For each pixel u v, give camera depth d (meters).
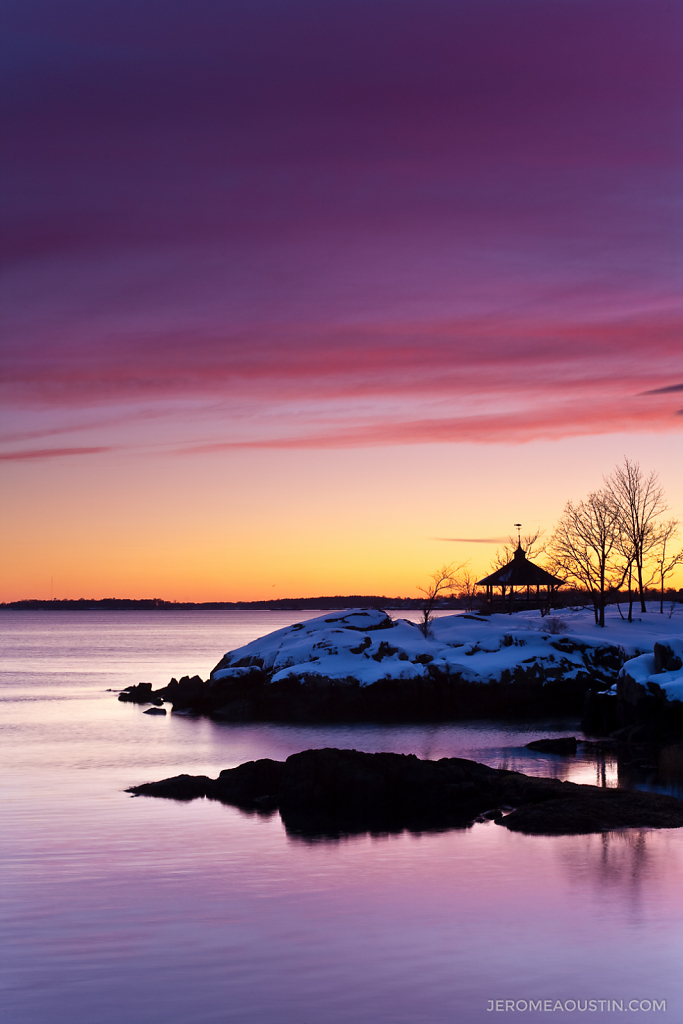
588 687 73.56
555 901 21.77
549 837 28.86
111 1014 15.39
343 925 20.09
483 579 107.25
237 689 77.38
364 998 15.96
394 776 34.91
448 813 33.09
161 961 17.89
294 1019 15.12
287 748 54.25
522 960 17.78
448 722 68.25
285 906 21.58
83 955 18.28
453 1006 15.62
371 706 70.94
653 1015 15.22
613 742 54.28
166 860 26.09
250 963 17.78
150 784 37.91
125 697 87.19
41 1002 15.89
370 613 87.06
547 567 110.50
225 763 48.00
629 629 89.69
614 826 30.14
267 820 31.92
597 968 17.31
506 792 35.03
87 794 37.34
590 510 96.62
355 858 26.38
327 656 76.81
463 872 24.67
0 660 158.00
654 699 55.22
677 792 37.41
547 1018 15.08
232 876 24.31
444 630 84.69
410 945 18.72
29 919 20.64
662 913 20.77
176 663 149.88
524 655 75.81
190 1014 15.34
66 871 24.84
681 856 26.27
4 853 26.88
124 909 21.41
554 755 49.72
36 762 47.94
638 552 96.88
